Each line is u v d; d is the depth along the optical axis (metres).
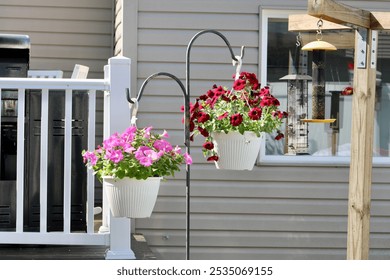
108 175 5.48
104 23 9.58
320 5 5.36
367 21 5.86
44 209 6.36
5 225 6.61
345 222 8.08
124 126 6.27
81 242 6.36
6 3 9.45
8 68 7.01
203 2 8.01
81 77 7.86
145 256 6.62
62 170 6.65
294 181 8.05
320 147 8.08
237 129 5.79
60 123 6.64
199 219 7.99
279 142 8.05
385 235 8.11
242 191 8.02
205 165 8.00
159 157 5.41
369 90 5.93
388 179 8.11
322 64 6.61
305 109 7.62
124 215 5.51
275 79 8.07
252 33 8.03
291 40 8.06
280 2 8.02
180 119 7.99
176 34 7.99
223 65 8.02
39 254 6.52
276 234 8.04
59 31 9.54
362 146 5.93
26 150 6.63
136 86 7.95
